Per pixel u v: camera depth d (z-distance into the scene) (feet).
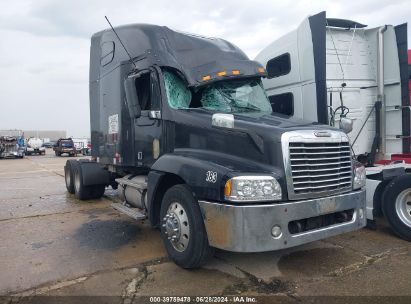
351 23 23.52
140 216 18.72
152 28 19.90
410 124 22.49
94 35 25.73
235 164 14.01
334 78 23.03
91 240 19.56
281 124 14.88
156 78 18.38
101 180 30.32
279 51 25.58
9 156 125.80
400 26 22.68
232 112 17.63
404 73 22.56
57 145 150.30
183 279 14.23
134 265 15.80
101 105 24.48
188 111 17.10
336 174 14.79
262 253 16.85
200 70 18.29
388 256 16.34
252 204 12.86
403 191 18.40
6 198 33.91
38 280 14.34
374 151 23.04
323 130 14.87
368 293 12.82
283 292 13.05
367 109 23.72
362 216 15.67
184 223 14.92
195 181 14.15
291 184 13.38
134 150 20.48
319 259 16.10
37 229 21.97
